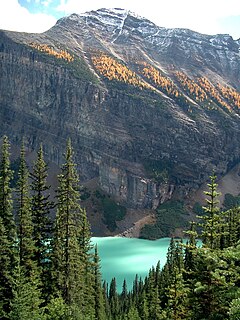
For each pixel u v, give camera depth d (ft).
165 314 145.07
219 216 79.71
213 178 81.56
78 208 142.41
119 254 534.78
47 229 145.38
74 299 152.66
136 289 347.15
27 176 138.00
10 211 133.59
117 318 273.75
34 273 132.36
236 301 51.37
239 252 59.93
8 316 104.53
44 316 105.29
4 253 125.18
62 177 138.41
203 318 64.08
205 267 65.05
